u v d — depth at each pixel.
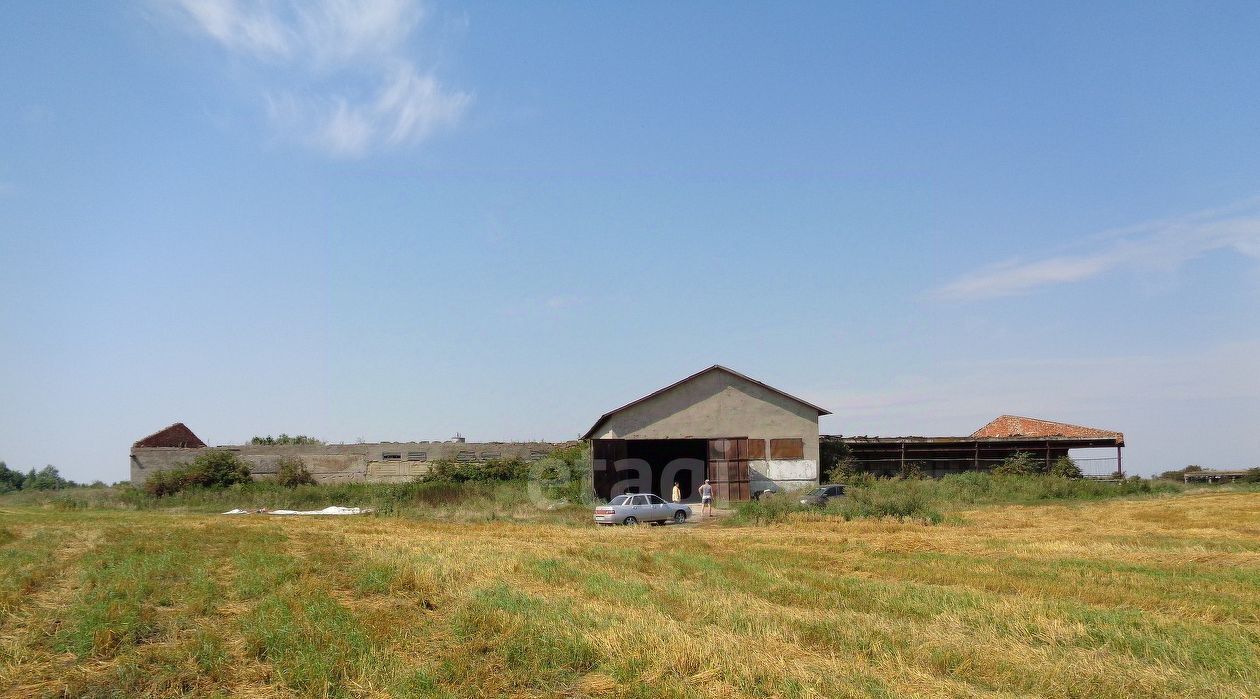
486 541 24.98
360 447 54.09
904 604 14.11
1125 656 11.02
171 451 52.94
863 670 10.41
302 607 13.48
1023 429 57.97
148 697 9.85
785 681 9.74
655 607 13.60
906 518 31.69
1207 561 19.77
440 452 55.03
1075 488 45.09
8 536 24.30
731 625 12.64
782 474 46.44
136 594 14.59
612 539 26.23
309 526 31.55
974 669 10.50
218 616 13.59
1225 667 10.37
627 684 9.95
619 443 47.44
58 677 10.49
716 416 46.47
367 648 11.25
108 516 37.53
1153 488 46.53
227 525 30.34
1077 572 17.84
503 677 10.36
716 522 35.38
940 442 51.38
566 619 12.63
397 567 17.62
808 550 22.72
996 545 23.19
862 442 51.41
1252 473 54.00
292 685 10.08
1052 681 9.85
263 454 53.25
